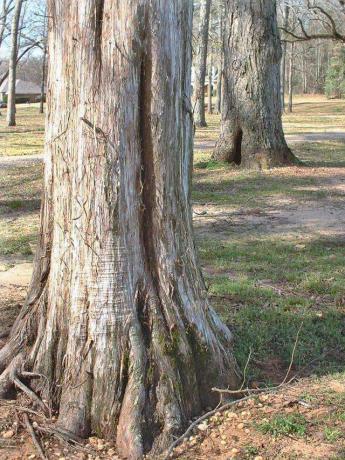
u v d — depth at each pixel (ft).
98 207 12.59
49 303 13.64
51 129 13.16
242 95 52.08
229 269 25.12
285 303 20.74
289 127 119.55
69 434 12.61
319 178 48.24
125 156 12.57
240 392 14.29
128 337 12.83
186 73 13.39
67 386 13.07
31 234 31.50
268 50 51.13
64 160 12.87
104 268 12.71
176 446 12.47
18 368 13.83
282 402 14.15
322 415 13.66
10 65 120.26
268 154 52.29
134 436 12.26
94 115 12.38
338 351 17.15
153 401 12.74
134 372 12.71
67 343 13.20
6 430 12.80
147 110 12.71
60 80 12.77
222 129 54.08
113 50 12.21
